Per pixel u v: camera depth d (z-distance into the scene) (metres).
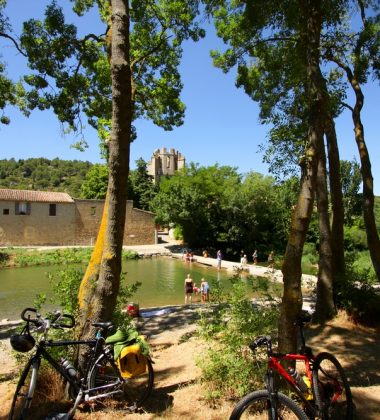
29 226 42.72
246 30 9.94
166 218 41.88
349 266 9.86
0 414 4.30
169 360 6.91
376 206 38.75
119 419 4.14
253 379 4.48
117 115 4.92
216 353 4.95
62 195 46.00
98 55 11.23
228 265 29.70
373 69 10.27
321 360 3.90
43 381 4.48
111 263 4.88
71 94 11.41
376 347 7.12
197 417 4.12
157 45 11.14
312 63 4.78
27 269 28.95
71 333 4.94
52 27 9.99
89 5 11.10
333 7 7.73
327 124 9.20
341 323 8.58
